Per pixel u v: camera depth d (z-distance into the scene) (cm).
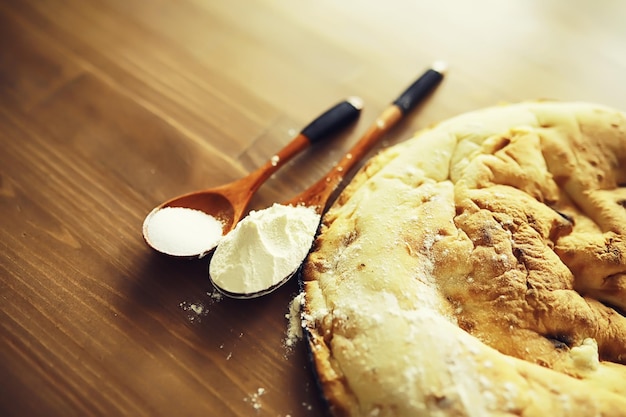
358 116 42
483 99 43
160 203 38
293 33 46
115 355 33
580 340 31
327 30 46
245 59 44
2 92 42
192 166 39
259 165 40
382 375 30
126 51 44
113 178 38
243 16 46
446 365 29
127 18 46
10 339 33
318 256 34
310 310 32
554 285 32
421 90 42
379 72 44
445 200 34
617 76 44
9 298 34
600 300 33
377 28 46
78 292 34
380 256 32
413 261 32
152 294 34
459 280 32
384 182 35
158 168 39
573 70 45
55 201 37
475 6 48
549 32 46
